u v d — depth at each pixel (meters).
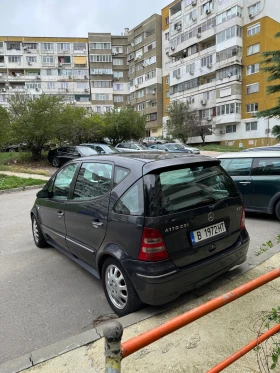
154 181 2.78
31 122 19.58
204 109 42.31
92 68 60.75
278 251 4.29
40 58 60.34
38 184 12.77
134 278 2.72
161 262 2.65
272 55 15.45
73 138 26.92
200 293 3.24
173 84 47.12
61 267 4.29
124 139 32.56
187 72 44.25
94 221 3.25
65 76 60.88
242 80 37.78
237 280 3.47
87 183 3.61
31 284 3.80
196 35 42.00
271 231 5.54
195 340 2.45
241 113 38.25
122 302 2.99
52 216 4.30
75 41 60.69
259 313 2.78
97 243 3.24
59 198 4.17
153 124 54.44
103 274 3.21
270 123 35.47
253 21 35.88
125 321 2.76
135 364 2.21
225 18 37.72
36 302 3.36
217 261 3.03
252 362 2.17
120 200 2.97
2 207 9.02
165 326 1.35
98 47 60.47
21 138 19.73
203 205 2.99
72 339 2.52
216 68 39.44
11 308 3.24
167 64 50.88
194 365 2.19
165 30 50.53
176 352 2.32
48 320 3.01
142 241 2.66
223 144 40.59
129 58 59.88
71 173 4.04
